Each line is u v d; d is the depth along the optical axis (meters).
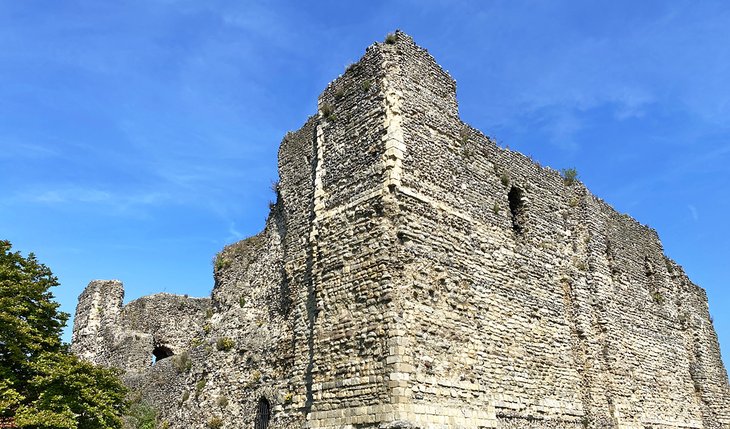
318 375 21.08
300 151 29.00
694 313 38.19
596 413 27.05
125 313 43.97
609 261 32.38
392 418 18.36
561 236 29.81
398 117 22.81
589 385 27.44
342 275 21.72
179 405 31.44
